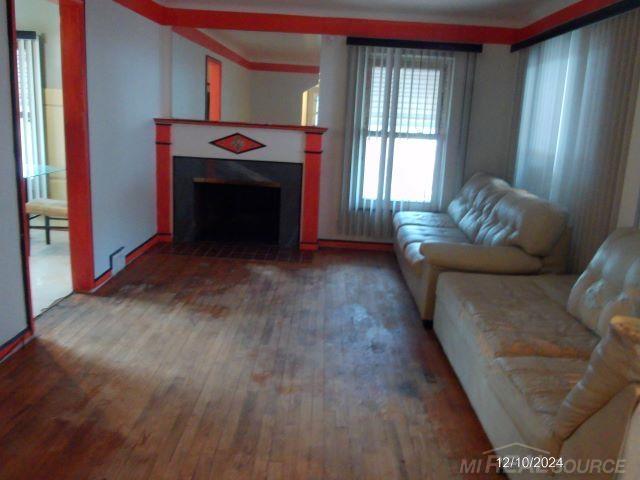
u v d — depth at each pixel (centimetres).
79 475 199
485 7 450
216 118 611
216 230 561
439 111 509
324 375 283
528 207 344
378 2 455
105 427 229
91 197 374
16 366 275
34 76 539
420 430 238
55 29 536
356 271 470
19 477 197
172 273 438
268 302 385
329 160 531
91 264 381
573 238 362
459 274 323
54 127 556
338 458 217
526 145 465
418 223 468
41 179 558
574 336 239
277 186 524
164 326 334
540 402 183
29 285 300
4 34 265
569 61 380
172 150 514
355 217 534
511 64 506
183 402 251
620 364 138
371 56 499
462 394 270
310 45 586
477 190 456
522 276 329
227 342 316
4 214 274
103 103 386
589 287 259
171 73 507
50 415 235
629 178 310
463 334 268
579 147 358
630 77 307
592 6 363
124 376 271
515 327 245
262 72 665
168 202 525
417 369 294
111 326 329
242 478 203
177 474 203
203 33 559
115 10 398
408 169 522
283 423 238
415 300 389
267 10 496
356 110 510
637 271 228
